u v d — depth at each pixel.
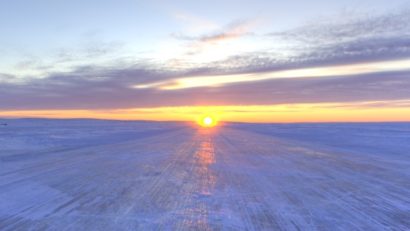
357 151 15.80
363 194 7.15
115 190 7.24
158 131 38.44
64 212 5.55
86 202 6.21
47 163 10.96
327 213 5.71
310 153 14.92
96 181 8.17
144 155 13.61
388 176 9.26
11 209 5.70
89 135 26.44
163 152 14.87
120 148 16.39
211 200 6.51
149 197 6.66
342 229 4.91
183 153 14.54
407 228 4.96
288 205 6.21
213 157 13.28
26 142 18.38
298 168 10.61
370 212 5.79
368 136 27.08
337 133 32.91
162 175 9.12
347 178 8.95
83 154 13.60
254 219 5.34
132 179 8.49
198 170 10.05
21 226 4.83
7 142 17.98
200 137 26.34
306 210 5.89
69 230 4.68
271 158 13.12
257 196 6.88
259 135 30.36
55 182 7.98
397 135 28.17
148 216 5.40
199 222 5.15
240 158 13.04
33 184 7.70
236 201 6.46
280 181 8.48
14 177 8.48
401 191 7.45
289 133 34.50
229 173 9.60
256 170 10.16
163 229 4.80
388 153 14.95
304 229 4.90
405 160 12.59
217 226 4.98
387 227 5.01
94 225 4.91
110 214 5.48
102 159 12.17
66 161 11.49
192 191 7.26
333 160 12.56
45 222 5.02
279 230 4.85
